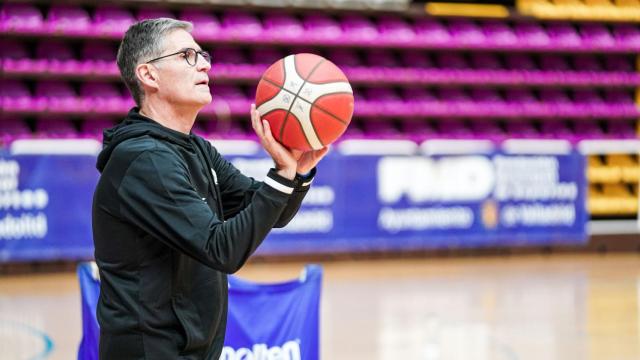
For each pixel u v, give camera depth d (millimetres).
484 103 14562
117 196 2934
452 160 11656
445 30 14383
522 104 14680
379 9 13891
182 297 3025
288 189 2914
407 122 14359
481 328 7637
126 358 2992
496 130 14625
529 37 14609
